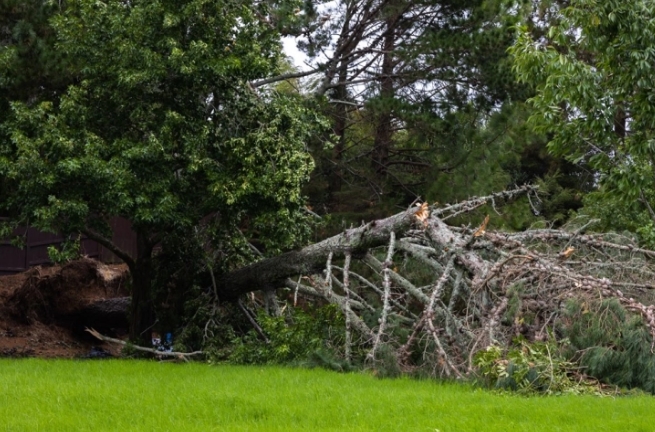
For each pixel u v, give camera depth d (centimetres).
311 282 1886
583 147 2197
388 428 973
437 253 1636
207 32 1895
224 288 2052
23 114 1820
